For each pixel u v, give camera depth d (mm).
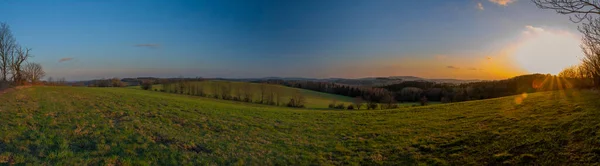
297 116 28438
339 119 25766
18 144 12828
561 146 10602
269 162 12750
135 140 14789
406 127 19219
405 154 12938
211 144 15336
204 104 37594
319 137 17969
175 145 14469
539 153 10500
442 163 11375
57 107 24016
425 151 13039
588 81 25094
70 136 14703
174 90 91625
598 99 17328
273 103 77562
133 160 12023
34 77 57469
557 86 36375
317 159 13117
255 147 15234
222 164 12336
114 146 13547
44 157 11602
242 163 12500
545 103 20156
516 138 12477
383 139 16125
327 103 81562
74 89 48344
